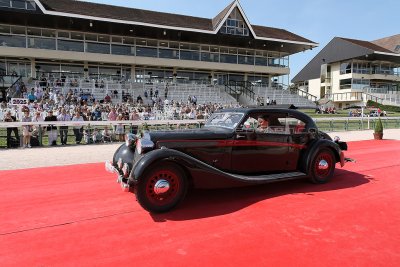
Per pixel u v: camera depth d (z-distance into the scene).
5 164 7.69
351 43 54.66
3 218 4.23
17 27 30.81
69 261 3.10
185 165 4.38
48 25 31.19
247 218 4.20
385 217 4.18
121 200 4.98
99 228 3.90
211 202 4.85
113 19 30.38
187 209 4.55
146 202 4.26
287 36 42.25
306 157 5.65
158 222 4.08
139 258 3.16
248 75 42.53
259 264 3.03
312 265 3.01
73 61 33.44
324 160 5.83
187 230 3.83
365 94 50.72
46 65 32.22
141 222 4.08
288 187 5.68
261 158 5.38
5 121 10.75
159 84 32.94
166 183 4.32
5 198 5.09
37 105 17.98
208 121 5.93
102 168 7.35
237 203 4.80
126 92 29.42
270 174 5.38
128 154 5.20
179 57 38.28
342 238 3.57
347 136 14.77
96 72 34.59
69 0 33.88
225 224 4.00
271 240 3.53
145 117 17.03
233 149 5.12
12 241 3.55
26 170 7.09
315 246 3.38
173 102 27.88
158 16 37.41
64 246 3.42
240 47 41.50
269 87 40.75
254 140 5.28
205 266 2.99
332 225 3.93
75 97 23.42
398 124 21.25
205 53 39.66
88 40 33.81
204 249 3.34
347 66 56.31
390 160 8.38
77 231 3.81
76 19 29.47
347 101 54.47
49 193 5.36
